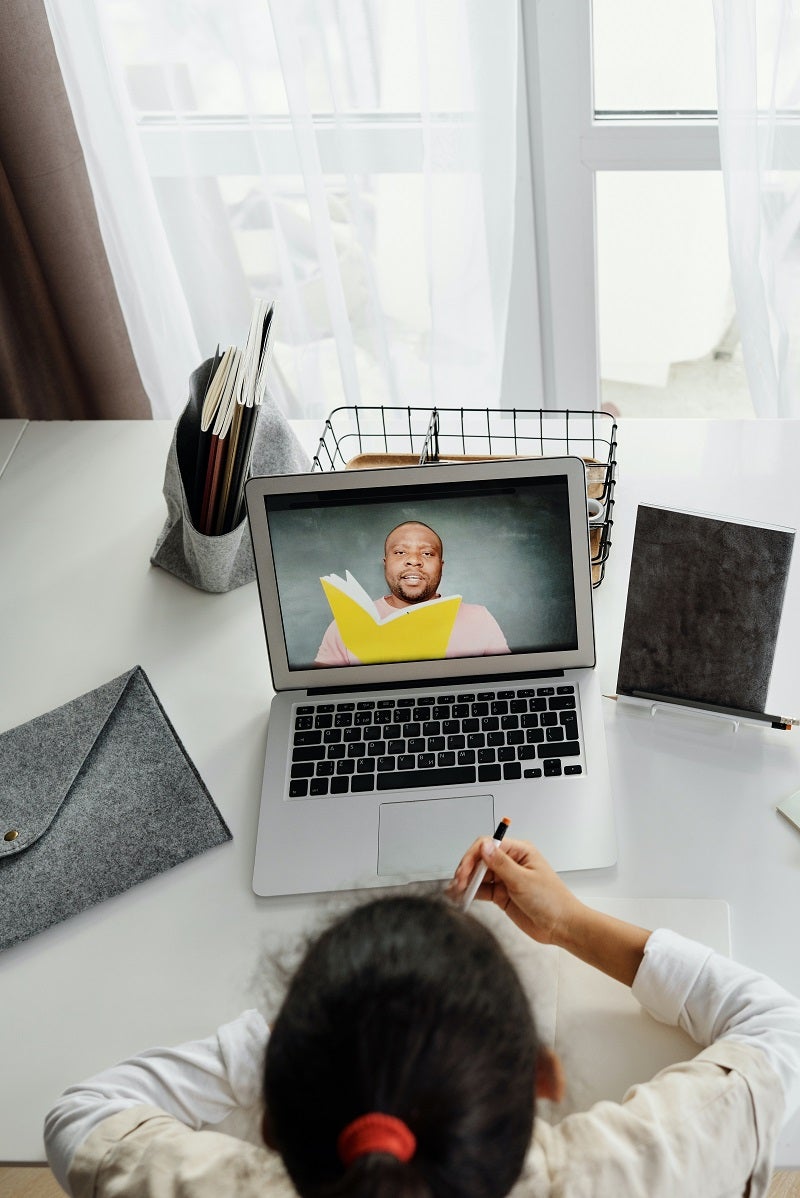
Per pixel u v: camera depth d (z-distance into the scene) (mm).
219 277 1715
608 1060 776
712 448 1243
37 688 1110
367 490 979
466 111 1469
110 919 914
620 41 1551
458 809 939
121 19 1477
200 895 920
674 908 861
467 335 1666
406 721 1004
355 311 1715
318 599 1009
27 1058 839
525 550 987
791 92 1396
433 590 1000
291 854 928
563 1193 629
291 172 1588
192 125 1572
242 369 1050
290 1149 510
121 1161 695
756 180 1443
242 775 1004
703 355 1885
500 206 1580
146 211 1599
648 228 1739
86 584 1215
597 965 806
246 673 1097
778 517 1146
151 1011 852
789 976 820
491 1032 513
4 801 981
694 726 995
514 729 985
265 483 979
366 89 1481
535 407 1981
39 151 1418
